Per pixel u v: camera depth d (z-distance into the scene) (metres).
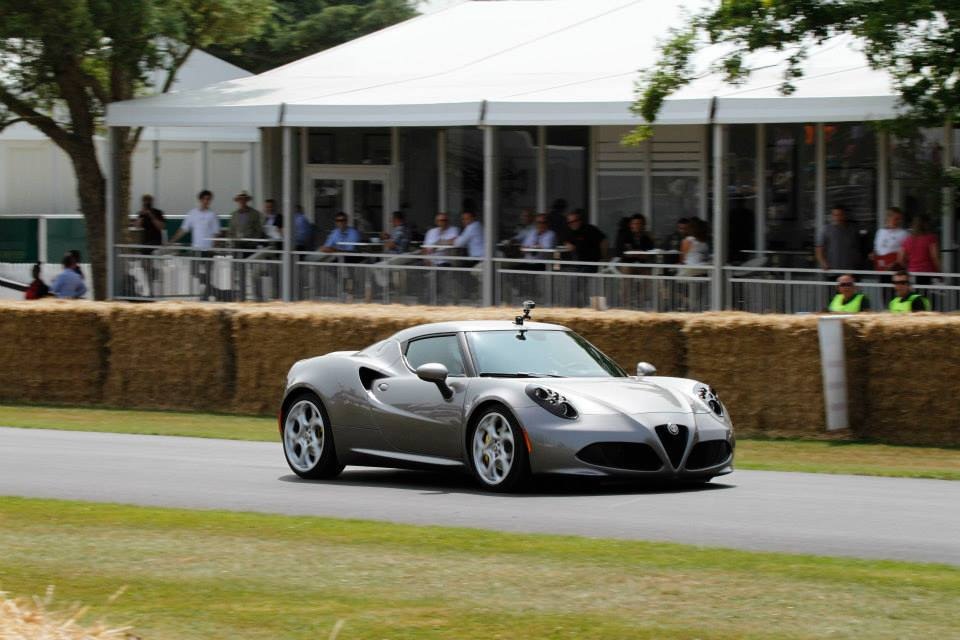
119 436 52.28
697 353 51.69
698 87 70.19
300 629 19.94
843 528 28.42
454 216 89.56
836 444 48.44
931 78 60.22
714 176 67.69
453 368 36.16
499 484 34.09
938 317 48.50
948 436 47.72
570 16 93.56
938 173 66.69
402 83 81.06
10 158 112.75
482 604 21.05
